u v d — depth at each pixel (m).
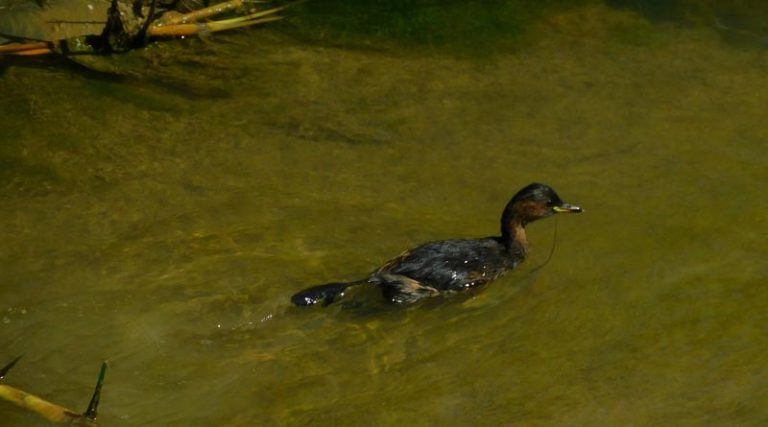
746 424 10.76
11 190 14.12
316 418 10.79
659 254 13.32
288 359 11.61
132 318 12.05
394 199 14.28
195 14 17.81
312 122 15.80
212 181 14.49
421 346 11.89
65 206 13.88
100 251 13.10
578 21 18.56
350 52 17.48
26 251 13.02
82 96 16.02
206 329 11.97
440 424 10.74
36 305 12.16
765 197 14.34
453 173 14.84
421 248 12.98
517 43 17.91
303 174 14.71
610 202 14.25
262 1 18.59
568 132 15.74
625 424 10.75
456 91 16.64
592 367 11.58
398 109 16.19
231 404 10.97
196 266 12.91
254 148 15.21
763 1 19.03
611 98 16.58
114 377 11.23
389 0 18.88
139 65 16.83
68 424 10.36
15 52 16.70
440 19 18.44
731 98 16.64
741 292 12.70
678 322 12.25
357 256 13.24
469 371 11.51
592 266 13.17
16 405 10.54
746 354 11.77
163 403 10.94
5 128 15.23
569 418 10.84
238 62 17.06
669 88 16.88
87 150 14.97
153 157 14.92
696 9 18.92
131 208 13.90
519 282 12.98
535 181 14.66
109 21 16.78
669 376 11.45
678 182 14.67
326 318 12.26
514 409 10.96
